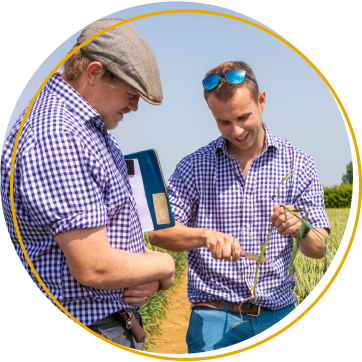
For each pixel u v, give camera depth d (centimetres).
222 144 224
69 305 150
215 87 199
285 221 201
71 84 158
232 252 197
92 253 137
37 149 136
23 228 147
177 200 228
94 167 143
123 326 163
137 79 155
